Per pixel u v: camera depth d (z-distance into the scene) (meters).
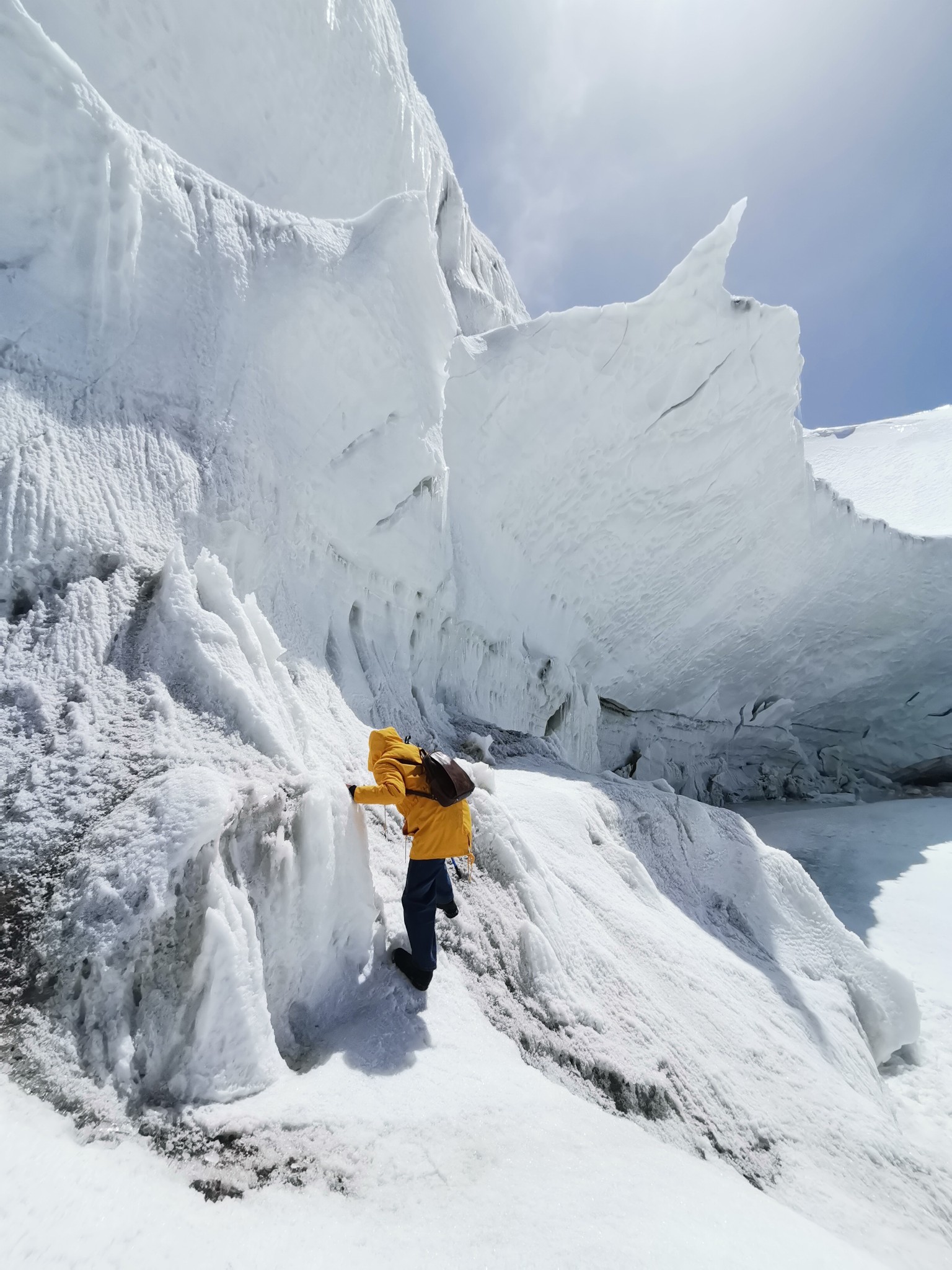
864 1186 2.76
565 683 9.12
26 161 2.49
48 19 5.03
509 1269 1.19
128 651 2.25
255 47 6.53
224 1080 1.56
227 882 1.73
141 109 5.72
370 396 4.23
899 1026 5.09
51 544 2.32
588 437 7.78
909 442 37.44
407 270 4.64
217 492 2.99
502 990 2.55
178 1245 1.08
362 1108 1.64
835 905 8.66
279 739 2.19
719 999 3.55
